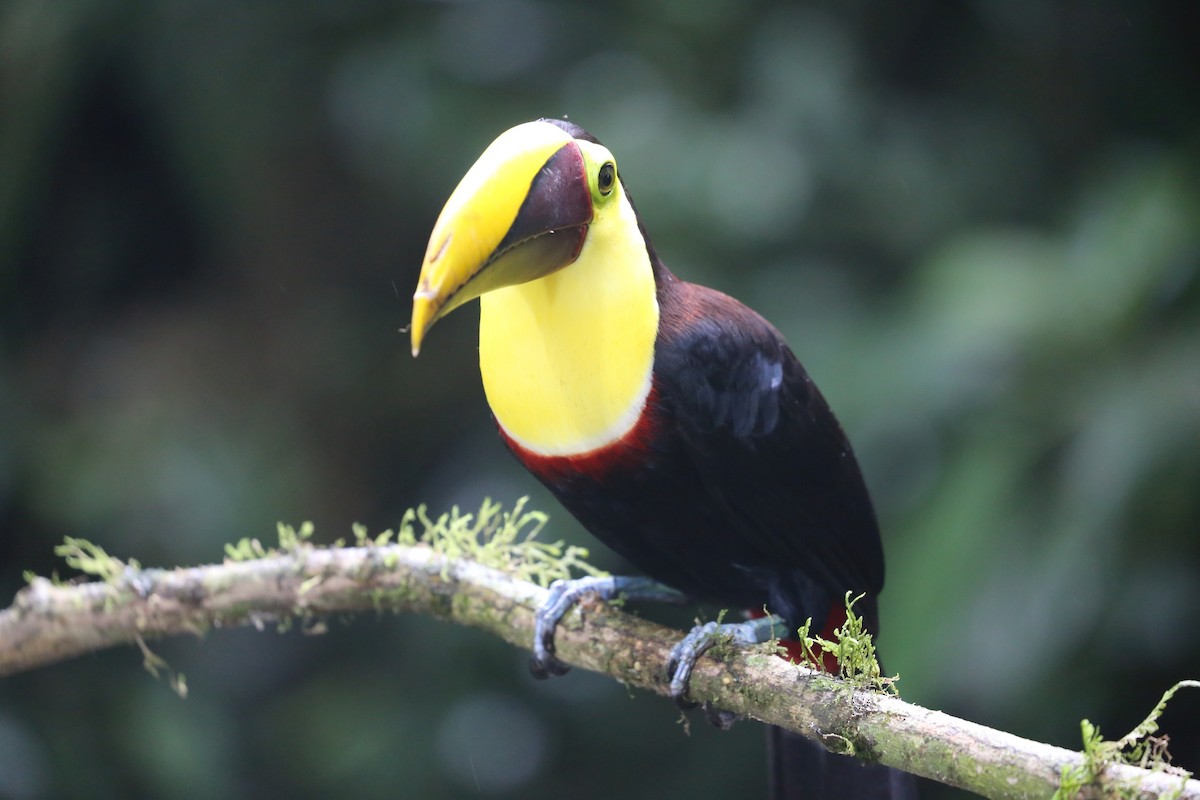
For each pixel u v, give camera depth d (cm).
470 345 1327
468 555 638
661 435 577
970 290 1045
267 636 1229
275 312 1388
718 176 1138
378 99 1236
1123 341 998
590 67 1230
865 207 1193
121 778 1077
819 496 620
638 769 1159
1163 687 991
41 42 1250
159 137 1366
